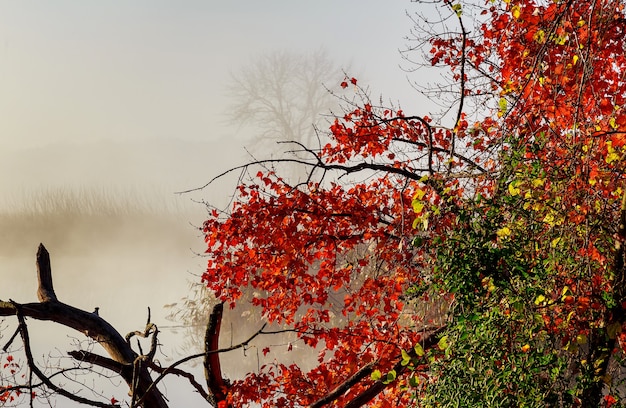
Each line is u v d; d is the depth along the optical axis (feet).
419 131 31.42
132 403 27.94
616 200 21.93
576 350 19.20
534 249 20.92
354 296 30.55
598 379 19.86
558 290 20.51
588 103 24.81
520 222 21.29
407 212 29.12
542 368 19.60
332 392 27.96
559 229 20.59
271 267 29.68
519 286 19.99
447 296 24.64
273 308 30.58
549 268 20.17
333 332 30.27
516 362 19.58
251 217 28.81
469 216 21.42
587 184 20.71
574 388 19.69
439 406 21.13
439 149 28.84
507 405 19.49
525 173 20.97
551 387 19.51
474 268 20.43
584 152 21.83
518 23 27.40
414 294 24.25
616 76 25.21
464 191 24.52
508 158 21.43
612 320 20.02
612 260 20.98
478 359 20.07
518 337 19.94
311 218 29.48
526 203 21.03
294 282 29.96
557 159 21.31
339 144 30.99
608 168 22.56
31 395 27.73
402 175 30.60
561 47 25.08
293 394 29.91
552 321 19.71
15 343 60.44
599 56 24.93
